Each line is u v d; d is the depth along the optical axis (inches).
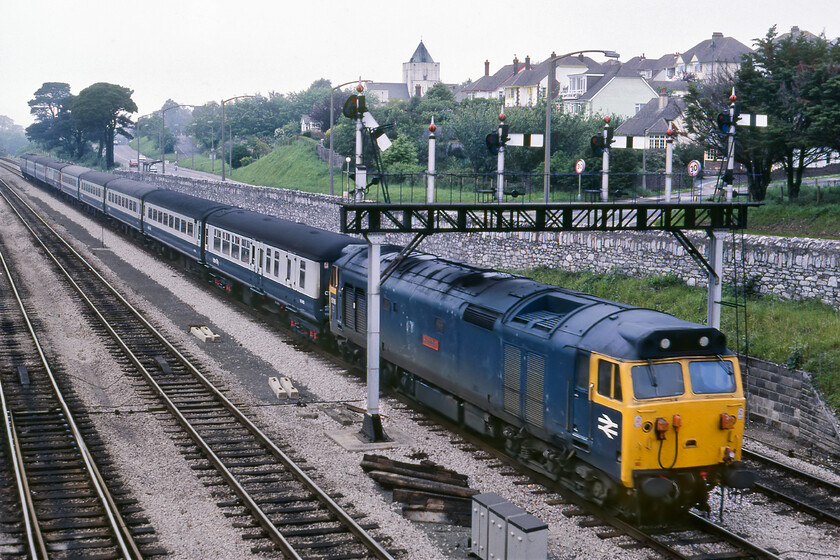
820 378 735.1
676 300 1015.0
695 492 530.0
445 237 1454.2
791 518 548.7
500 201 738.2
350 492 572.7
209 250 1441.9
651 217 774.5
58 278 1489.9
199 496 564.7
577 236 1214.9
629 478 502.0
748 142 1232.2
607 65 3804.1
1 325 1106.1
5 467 611.2
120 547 472.7
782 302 942.4
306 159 3159.5
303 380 879.1
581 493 558.9
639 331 514.3
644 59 4286.4
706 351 526.3
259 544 489.7
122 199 2148.1
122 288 1411.2
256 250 1209.4
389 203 689.6
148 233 1879.9
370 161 2230.6
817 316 862.5
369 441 683.4
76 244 1961.1
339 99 3599.9
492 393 648.4
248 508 539.5
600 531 518.0
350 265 909.2
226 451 657.6
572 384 551.5
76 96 6210.6
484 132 1984.5
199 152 5728.3
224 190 2529.5
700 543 502.0
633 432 498.0
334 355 1010.7
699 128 1358.3
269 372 909.8
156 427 720.3
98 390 834.2
